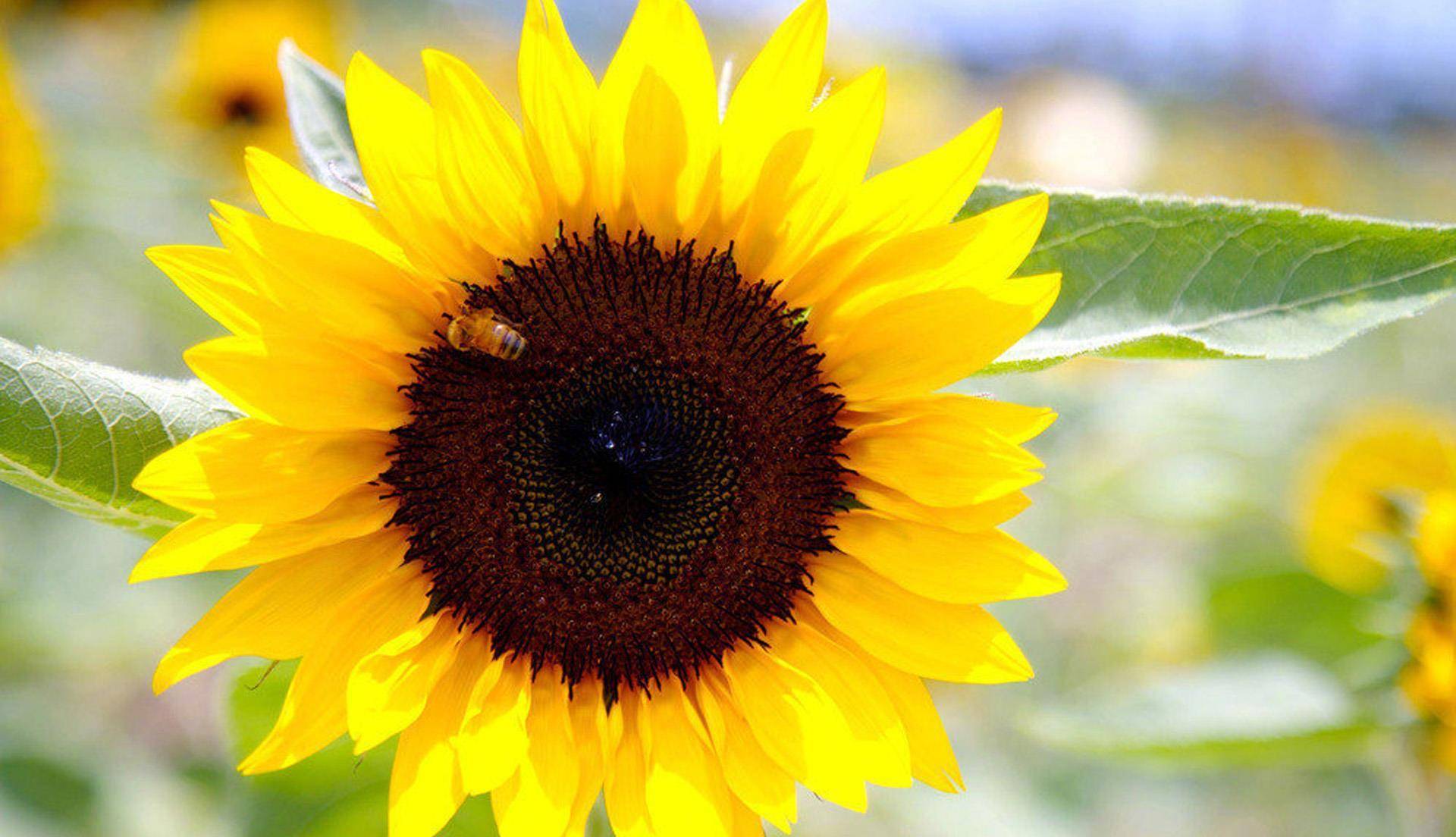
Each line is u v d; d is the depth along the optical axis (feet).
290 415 1.34
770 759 1.41
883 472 1.40
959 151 1.34
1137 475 2.51
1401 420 2.24
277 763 1.34
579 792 1.41
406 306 1.38
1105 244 1.42
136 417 1.34
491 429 1.43
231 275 1.33
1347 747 1.83
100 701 2.79
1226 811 2.70
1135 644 2.77
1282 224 1.40
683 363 1.42
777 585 1.44
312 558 1.40
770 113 1.34
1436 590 1.77
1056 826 2.20
